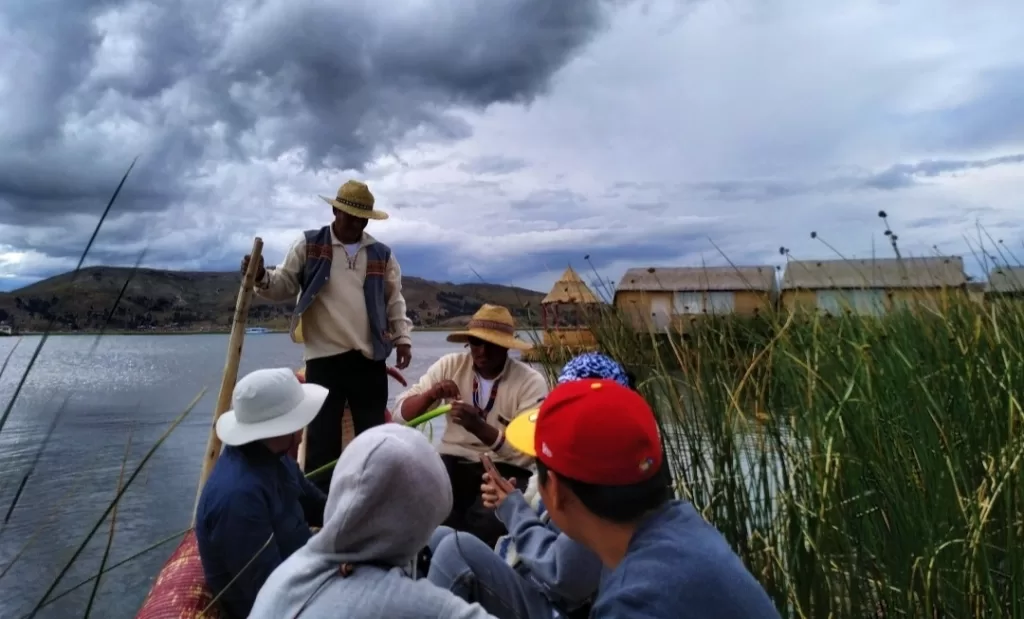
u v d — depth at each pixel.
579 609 2.71
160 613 2.72
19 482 1.53
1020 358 2.88
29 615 1.55
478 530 4.13
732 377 3.32
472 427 3.96
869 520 2.76
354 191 4.69
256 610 1.99
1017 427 2.73
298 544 3.16
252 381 3.08
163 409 16.08
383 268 4.87
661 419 3.32
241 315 4.31
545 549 2.68
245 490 2.90
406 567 2.06
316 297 4.76
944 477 2.60
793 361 3.13
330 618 1.86
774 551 2.89
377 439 1.99
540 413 1.86
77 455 8.96
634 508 1.74
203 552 2.89
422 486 1.96
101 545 7.33
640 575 1.63
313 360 4.80
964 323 3.36
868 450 2.75
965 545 2.45
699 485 3.22
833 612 2.62
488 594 2.68
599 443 1.73
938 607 2.49
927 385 3.01
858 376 2.99
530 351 4.20
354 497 1.94
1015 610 2.32
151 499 8.69
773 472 3.07
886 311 3.67
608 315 3.91
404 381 5.16
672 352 3.52
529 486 3.35
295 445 3.23
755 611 1.58
